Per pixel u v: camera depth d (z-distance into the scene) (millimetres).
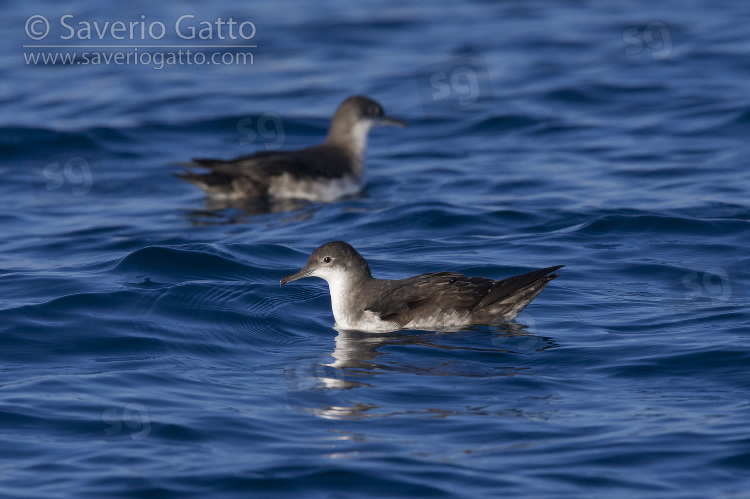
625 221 17609
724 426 9836
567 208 18703
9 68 31828
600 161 22406
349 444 9734
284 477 9039
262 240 17938
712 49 30875
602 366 11742
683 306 13750
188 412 10531
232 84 30328
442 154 24359
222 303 14406
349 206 20484
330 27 35719
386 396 11008
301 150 22500
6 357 12281
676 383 11125
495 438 9828
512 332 13086
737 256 15758
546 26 35031
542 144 24297
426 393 11078
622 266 15555
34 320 13484
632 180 20688
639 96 27234
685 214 17844
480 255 16375
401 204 19859
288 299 14859
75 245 17875
